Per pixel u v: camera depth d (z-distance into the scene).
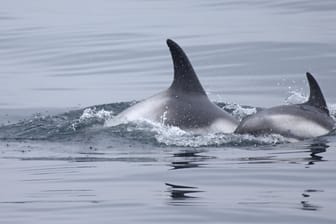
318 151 50.84
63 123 62.56
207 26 104.31
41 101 74.69
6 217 38.72
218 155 50.97
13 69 88.19
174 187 43.44
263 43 91.38
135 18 115.00
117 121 60.00
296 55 85.56
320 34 94.06
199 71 83.06
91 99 75.00
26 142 57.12
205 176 45.56
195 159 50.00
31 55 94.38
